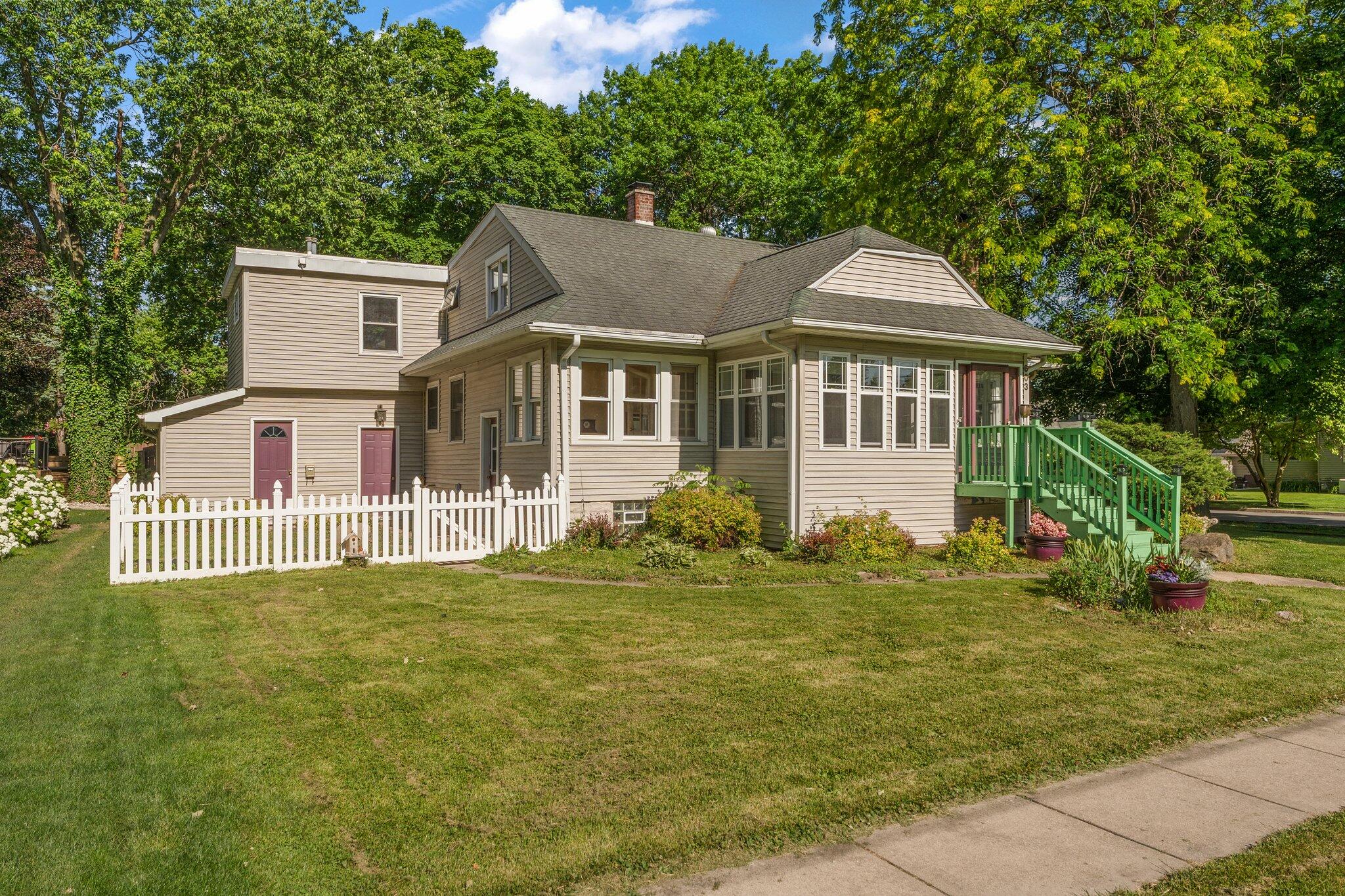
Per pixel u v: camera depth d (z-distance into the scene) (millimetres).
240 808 4227
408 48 33688
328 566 12133
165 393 37031
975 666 6969
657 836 3980
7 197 28531
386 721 5539
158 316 34000
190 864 3662
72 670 6633
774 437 14664
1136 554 12297
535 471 15797
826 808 4305
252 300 21266
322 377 21969
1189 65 18172
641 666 6879
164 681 6352
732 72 37438
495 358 17922
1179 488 13156
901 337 14352
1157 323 18578
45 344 33531
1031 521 14344
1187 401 21141
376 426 22719
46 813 4141
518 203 32875
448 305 22797
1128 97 18750
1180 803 4465
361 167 27531
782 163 33094
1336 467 42594
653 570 11734
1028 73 20469
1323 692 6391
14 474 15055
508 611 9055
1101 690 6367
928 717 5703
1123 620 8727
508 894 3494
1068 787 4656
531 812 4234
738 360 15516
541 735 5301
